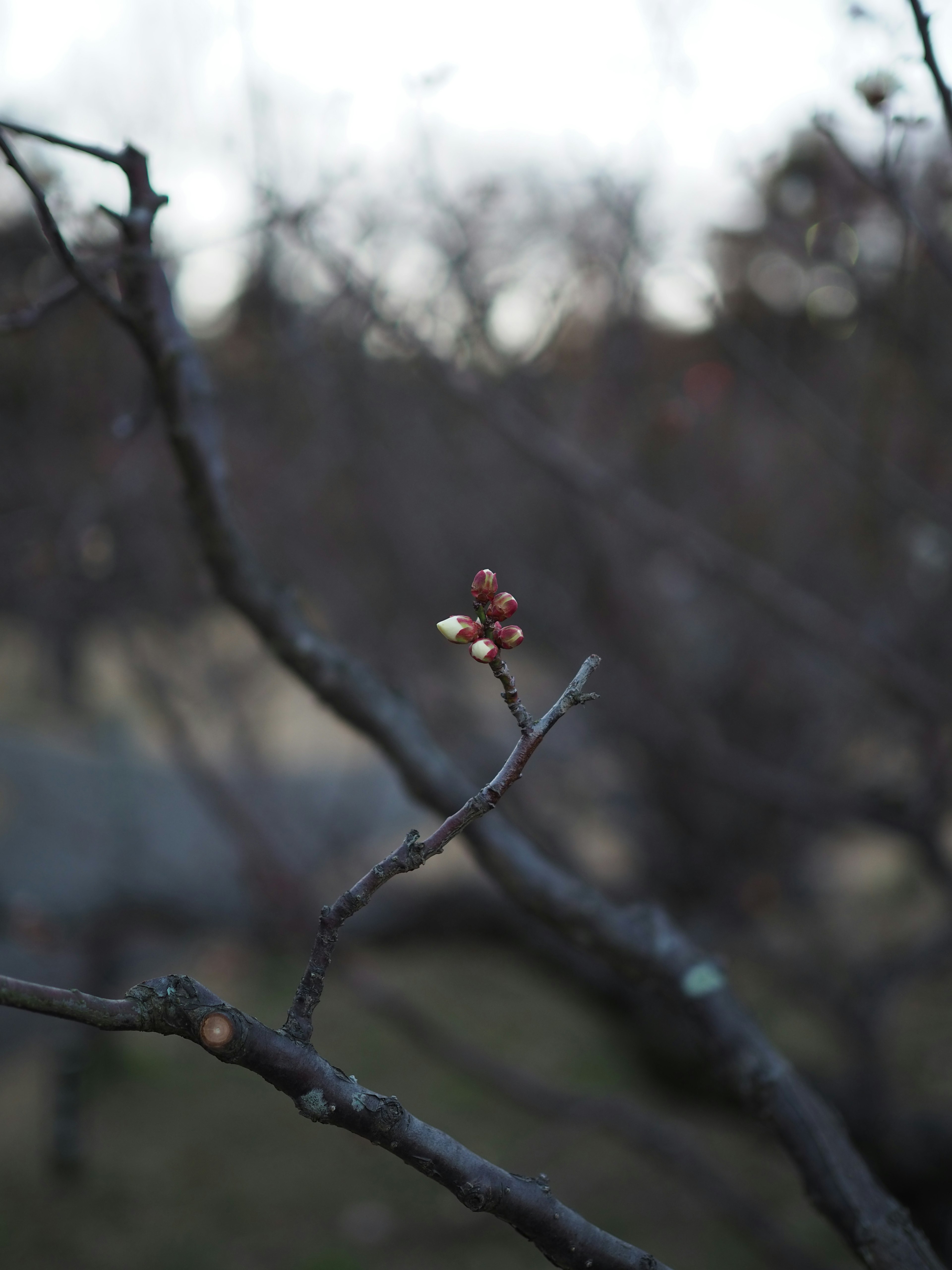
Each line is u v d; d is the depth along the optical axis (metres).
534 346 3.26
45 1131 6.09
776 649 4.54
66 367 3.48
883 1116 3.83
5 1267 4.90
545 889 1.54
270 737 6.00
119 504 3.65
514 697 0.78
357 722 1.60
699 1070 4.30
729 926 4.25
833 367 3.43
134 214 1.29
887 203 2.36
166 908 4.84
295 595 1.60
